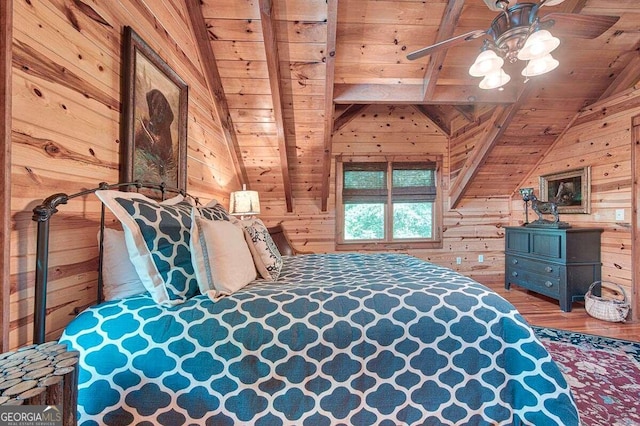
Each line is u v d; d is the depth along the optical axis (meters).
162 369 1.06
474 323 1.19
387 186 4.43
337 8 2.28
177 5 2.12
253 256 1.71
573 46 2.64
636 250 2.80
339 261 2.32
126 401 1.03
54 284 1.13
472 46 2.66
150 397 1.04
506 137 3.61
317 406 1.09
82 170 1.25
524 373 1.15
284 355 1.10
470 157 3.94
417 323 1.18
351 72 2.86
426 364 1.15
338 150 4.35
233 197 3.12
